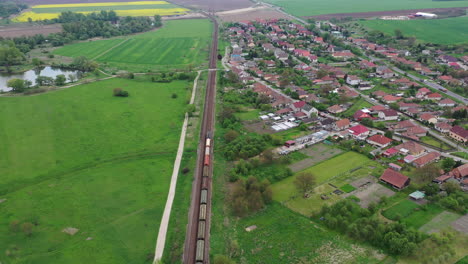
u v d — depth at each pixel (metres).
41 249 95.81
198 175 133.75
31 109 197.25
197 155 148.88
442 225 102.81
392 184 122.88
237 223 106.75
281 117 190.88
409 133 166.00
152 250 95.94
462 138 158.50
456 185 117.50
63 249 96.00
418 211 109.75
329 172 134.25
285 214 110.44
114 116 188.88
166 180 129.75
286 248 96.00
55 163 139.88
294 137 166.00
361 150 148.50
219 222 107.12
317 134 163.75
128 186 125.38
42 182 127.25
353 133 165.00
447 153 149.00
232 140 160.38
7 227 104.06
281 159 142.75
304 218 108.25
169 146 156.38
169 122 182.75
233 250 94.75
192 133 170.12
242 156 145.75
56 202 115.81
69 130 170.50
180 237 100.75
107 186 125.06
